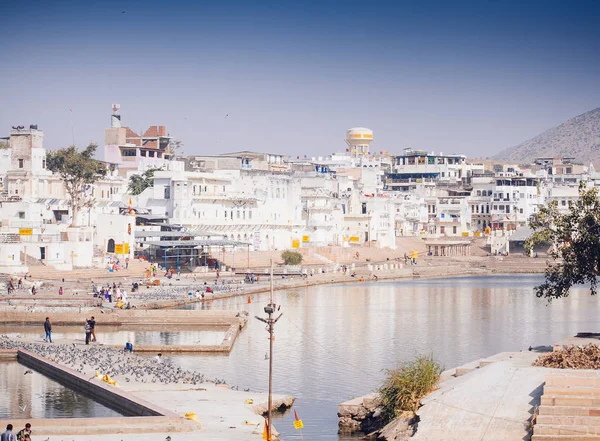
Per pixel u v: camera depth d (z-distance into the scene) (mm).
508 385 63844
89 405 71375
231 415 66062
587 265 89938
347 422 69000
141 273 180000
